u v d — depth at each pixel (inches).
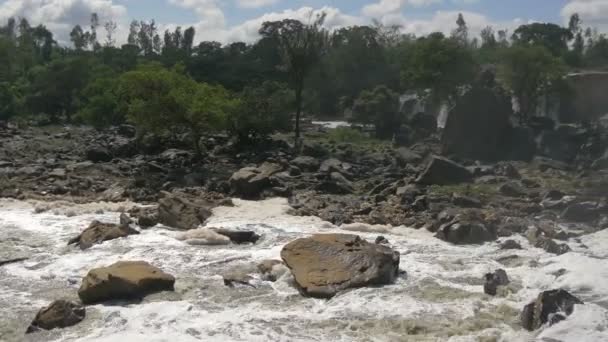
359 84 3164.4
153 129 1408.7
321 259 614.9
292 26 1894.7
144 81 1381.6
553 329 467.2
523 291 578.9
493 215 871.1
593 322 468.8
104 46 4404.5
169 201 849.5
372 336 484.1
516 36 4010.8
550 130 1699.1
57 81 2758.4
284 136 1977.1
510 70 2001.7
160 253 705.6
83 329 494.6
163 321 508.7
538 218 892.0
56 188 1072.8
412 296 568.4
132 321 507.8
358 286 587.5
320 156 1470.2
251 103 1617.9
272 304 556.1
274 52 3432.6
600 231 814.5
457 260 686.5
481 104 1577.3
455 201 973.8
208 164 1374.3
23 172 1214.9
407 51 2623.0
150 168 1298.0
